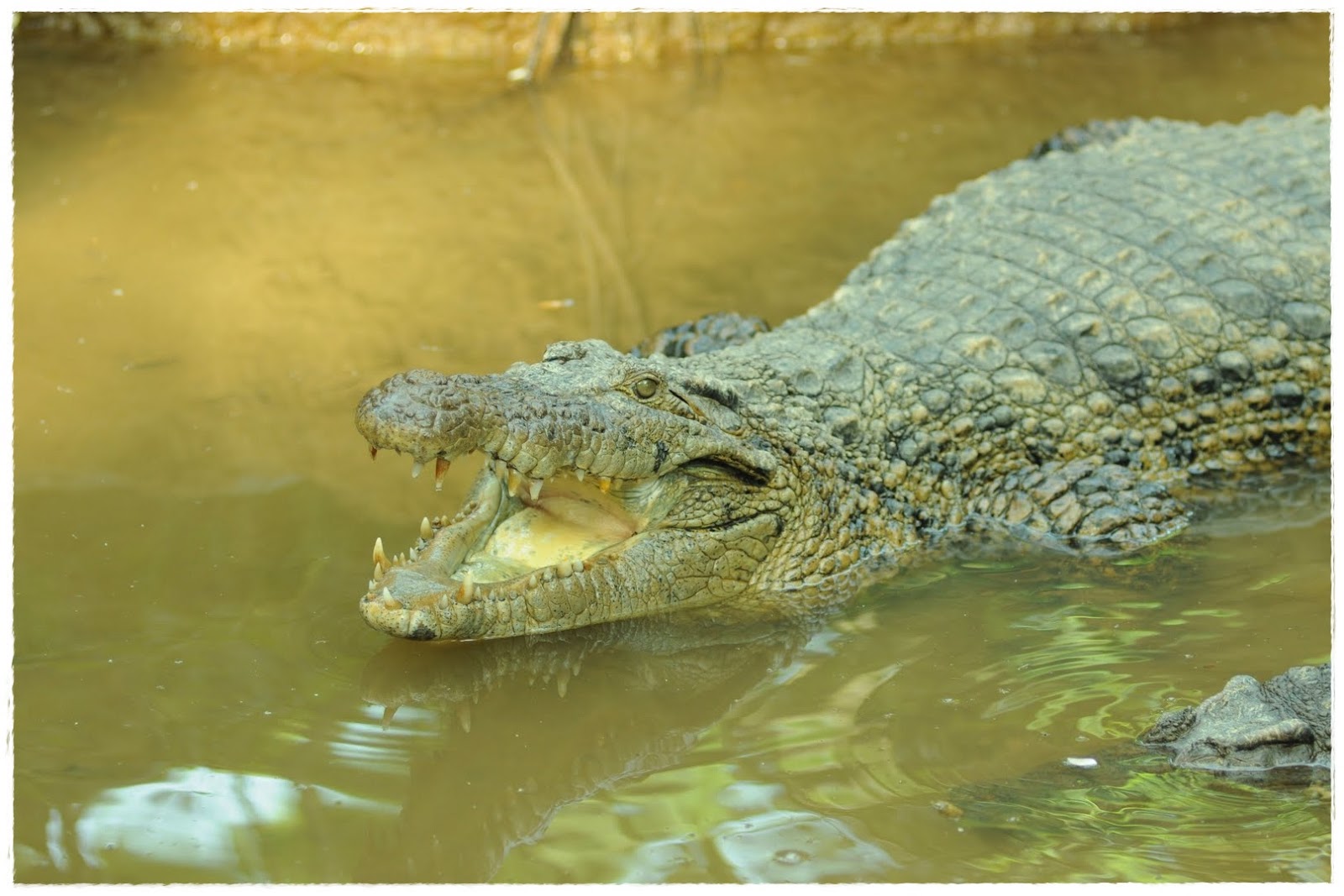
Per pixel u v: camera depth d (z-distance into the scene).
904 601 13.80
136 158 24.44
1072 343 16.47
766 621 13.50
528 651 12.74
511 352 18.23
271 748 11.09
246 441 16.14
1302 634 12.57
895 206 22.53
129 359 18.00
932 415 15.53
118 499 14.91
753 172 24.17
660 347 17.64
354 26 29.88
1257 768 10.27
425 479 15.46
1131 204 18.47
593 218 22.39
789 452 14.24
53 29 30.38
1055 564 14.48
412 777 10.82
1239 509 15.65
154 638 12.55
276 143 25.28
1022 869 9.38
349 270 20.58
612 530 13.74
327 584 13.46
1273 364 16.94
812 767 10.84
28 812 10.19
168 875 9.54
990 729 11.20
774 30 30.31
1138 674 11.95
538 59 28.62
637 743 11.34
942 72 28.80
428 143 25.50
